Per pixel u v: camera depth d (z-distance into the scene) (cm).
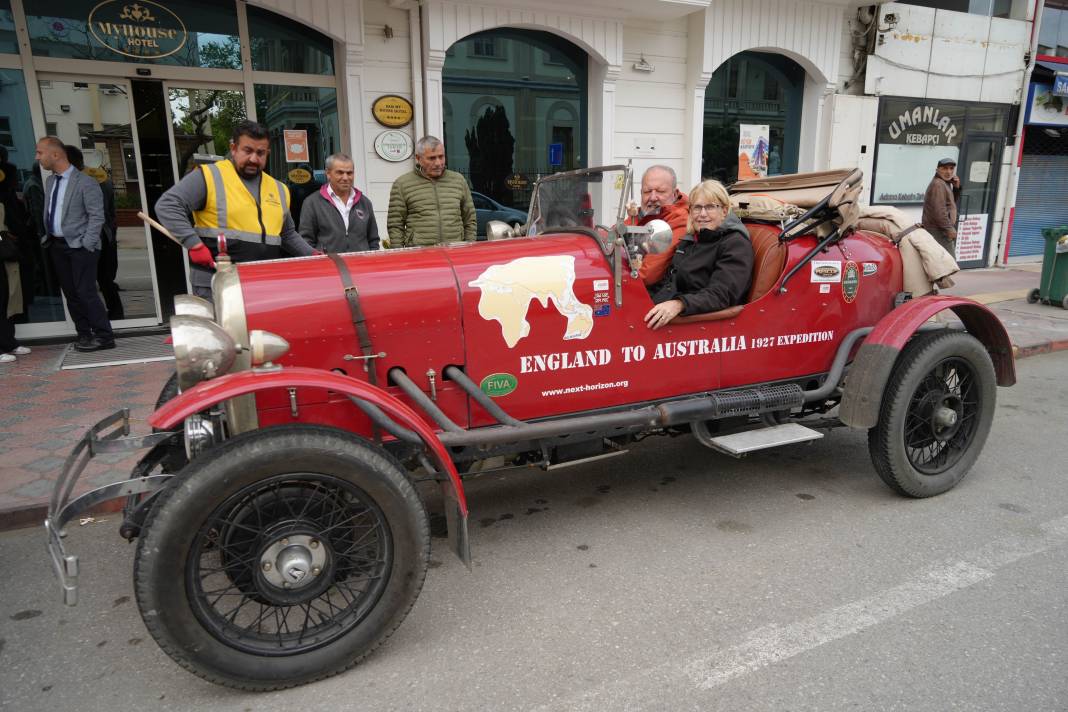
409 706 227
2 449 424
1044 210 1347
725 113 969
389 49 706
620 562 317
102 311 639
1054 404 551
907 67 1061
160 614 210
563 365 311
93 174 671
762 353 357
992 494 384
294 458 219
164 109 677
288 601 238
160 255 707
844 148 1025
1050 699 225
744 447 329
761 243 354
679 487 400
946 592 287
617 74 824
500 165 829
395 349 283
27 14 618
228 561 246
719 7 859
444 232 519
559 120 846
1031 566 307
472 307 291
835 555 319
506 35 794
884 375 345
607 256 316
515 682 238
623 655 251
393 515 234
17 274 625
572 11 766
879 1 962
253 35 688
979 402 381
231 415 264
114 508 369
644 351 326
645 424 319
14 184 641
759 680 236
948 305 367
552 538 341
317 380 232
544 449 309
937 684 232
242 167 411
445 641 261
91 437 276
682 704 225
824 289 369
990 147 1203
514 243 323
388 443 287
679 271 351
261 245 422
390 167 730
